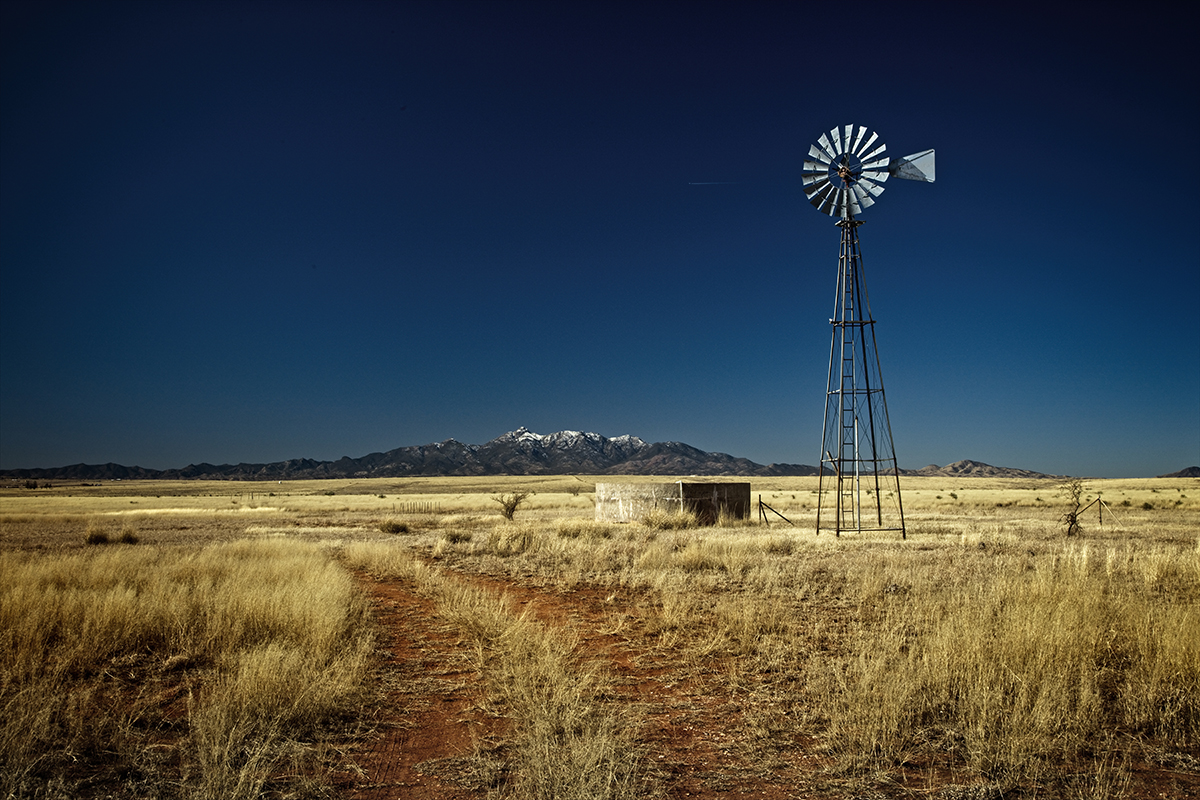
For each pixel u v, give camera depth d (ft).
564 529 100.94
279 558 64.28
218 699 23.13
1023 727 20.59
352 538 108.37
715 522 130.41
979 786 18.30
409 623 41.19
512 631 32.86
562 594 51.49
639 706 24.90
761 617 37.73
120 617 33.91
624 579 56.54
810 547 79.56
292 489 613.11
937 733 21.94
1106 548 71.87
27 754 18.81
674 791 18.20
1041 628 28.35
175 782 17.97
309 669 26.08
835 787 18.53
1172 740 21.57
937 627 31.07
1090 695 23.27
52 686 24.88
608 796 16.79
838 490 100.53
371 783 18.78
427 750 21.29
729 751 21.02
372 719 23.91
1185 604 37.22
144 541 103.24
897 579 51.85
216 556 64.03
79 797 17.33
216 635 32.53
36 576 47.21
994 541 81.15
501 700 25.86
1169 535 92.53
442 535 110.32
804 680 27.61
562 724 21.81
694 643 33.99
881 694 23.48
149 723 22.70
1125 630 30.35
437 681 28.71
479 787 18.44
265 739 20.89
